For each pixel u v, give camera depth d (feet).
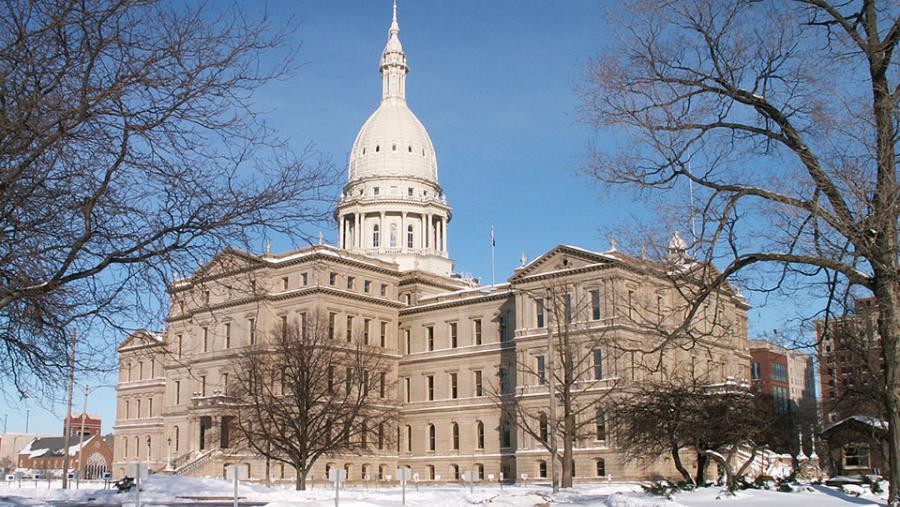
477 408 422.41
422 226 570.46
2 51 62.85
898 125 91.20
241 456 398.62
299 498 226.79
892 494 95.76
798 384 544.21
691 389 248.11
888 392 94.94
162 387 493.36
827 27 100.48
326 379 338.34
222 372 416.05
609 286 341.82
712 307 209.15
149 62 65.57
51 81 66.64
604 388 346.13
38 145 65.92
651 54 101.09
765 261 100.27
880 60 93.30
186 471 382.01
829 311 107.34
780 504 139.03
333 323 411.95
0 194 63.31
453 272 573.74
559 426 293.84
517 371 371.15
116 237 69.00
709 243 98.73
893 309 93.04
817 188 93.86
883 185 87.25
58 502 188.14
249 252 76.48
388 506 166.09
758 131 99.91
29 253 64.34
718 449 238.48
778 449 291.99
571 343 305.12
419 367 448.65
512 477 401.08
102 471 633.20
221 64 66.74
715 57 100.32
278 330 353.72
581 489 260.21
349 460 409.28
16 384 75.36
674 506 130.00
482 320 432.25
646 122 100.22
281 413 286.25
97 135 68.03
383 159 583.17
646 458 318.86
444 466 428.15
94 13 64.34
